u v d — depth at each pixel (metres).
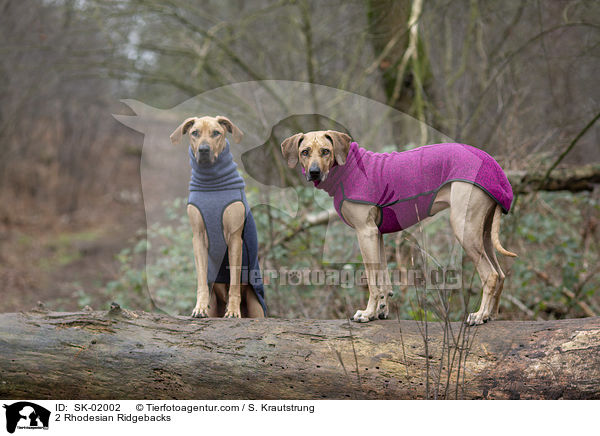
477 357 2.63
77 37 9.37
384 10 6.57
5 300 7.22
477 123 5.99
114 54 8.17
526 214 5.19
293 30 8.12
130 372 2.72
